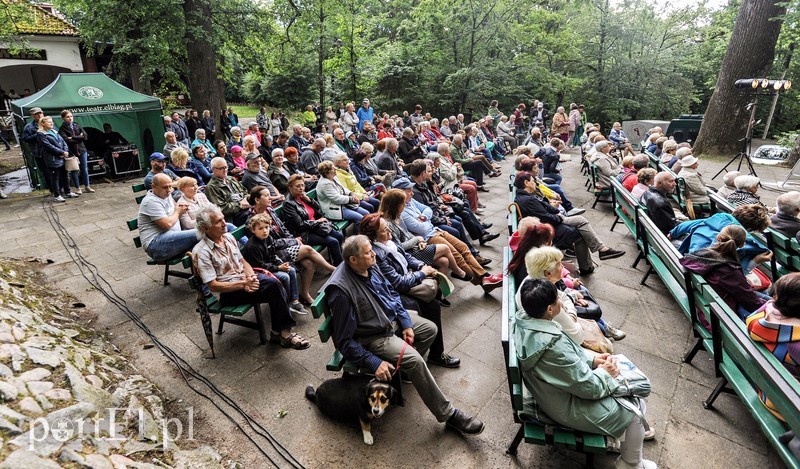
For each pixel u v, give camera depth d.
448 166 6.97
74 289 4.49
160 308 4.20
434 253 4.20
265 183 5.93
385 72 20.67
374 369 2.61
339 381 2.81
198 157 6.98
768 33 11.35
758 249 3.82
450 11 19.59
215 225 3.29
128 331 3.79
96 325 3.86
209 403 2.94
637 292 4.59
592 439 2.26
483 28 20.02
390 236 3.85
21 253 5.36
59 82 9.11
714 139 12.50
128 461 2.18
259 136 10.66
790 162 11.23
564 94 22.72
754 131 23.91
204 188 5.64
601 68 23.00
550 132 15.17
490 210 7.58
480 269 4.56
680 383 3.17
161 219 4.33
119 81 15.83
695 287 3.27
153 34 12.43
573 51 22.02
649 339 3.73
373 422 2.80
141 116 10.31
